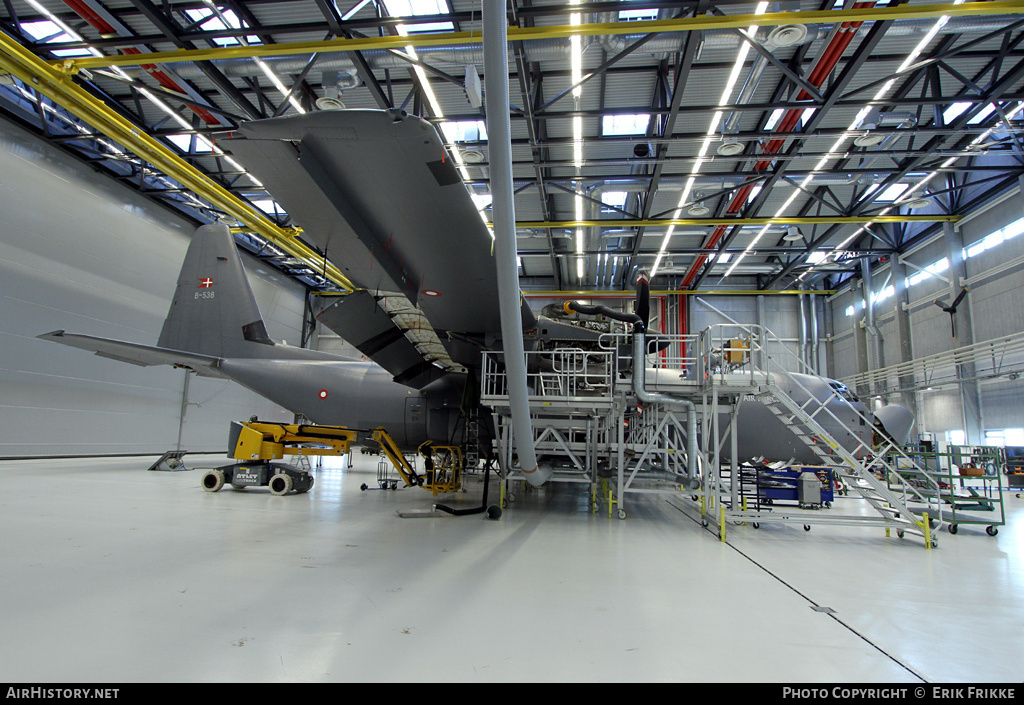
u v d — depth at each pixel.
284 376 13.12
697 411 8.87
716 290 27.67
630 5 9.56
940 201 19.16
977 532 8.23
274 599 3.89
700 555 5.93
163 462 13.66
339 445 10.88
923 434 19.92
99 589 4.01
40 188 15.66
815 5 10.59
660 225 18.52
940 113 13.65
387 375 12.65
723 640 3.31
